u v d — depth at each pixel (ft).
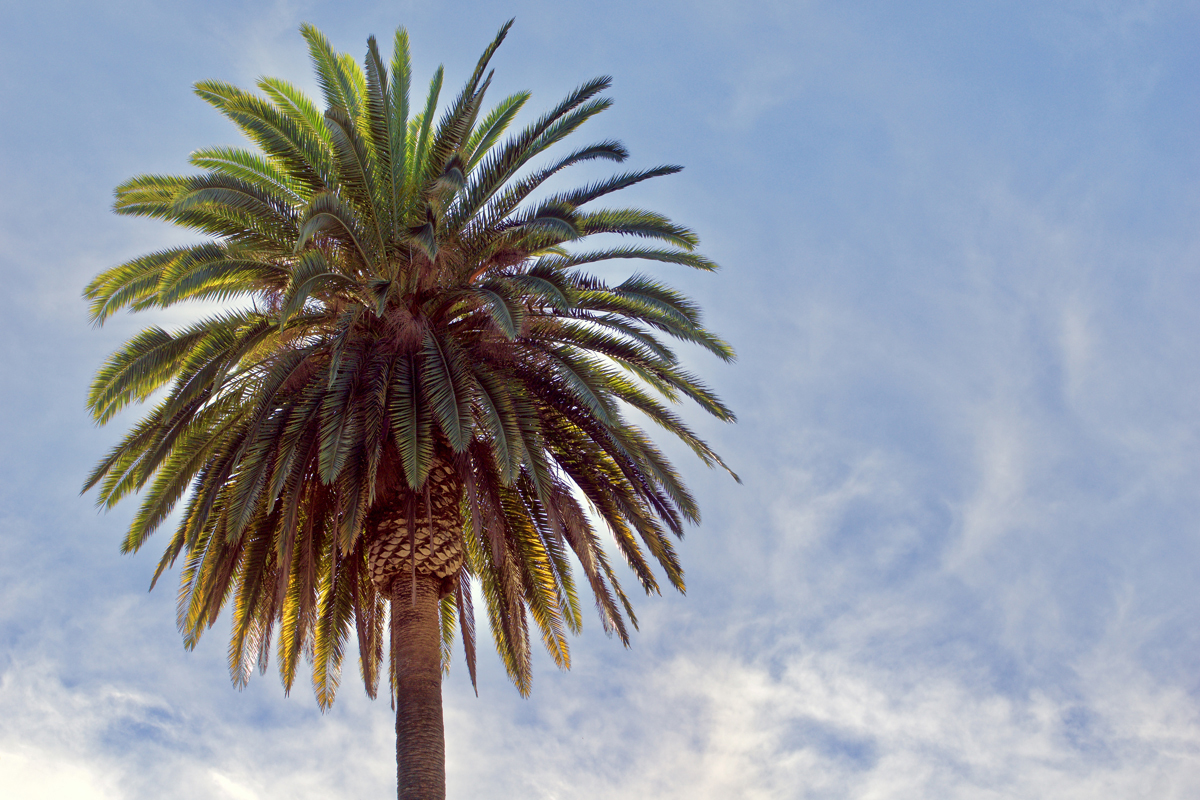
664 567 55.88
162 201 53.21
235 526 46.80
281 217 51.34
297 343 53.21
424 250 46.60
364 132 58.03
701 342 53.11
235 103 52.75
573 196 55.72
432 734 48.78
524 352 54.34
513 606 58.34
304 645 57.11
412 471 47.21
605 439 55.01
